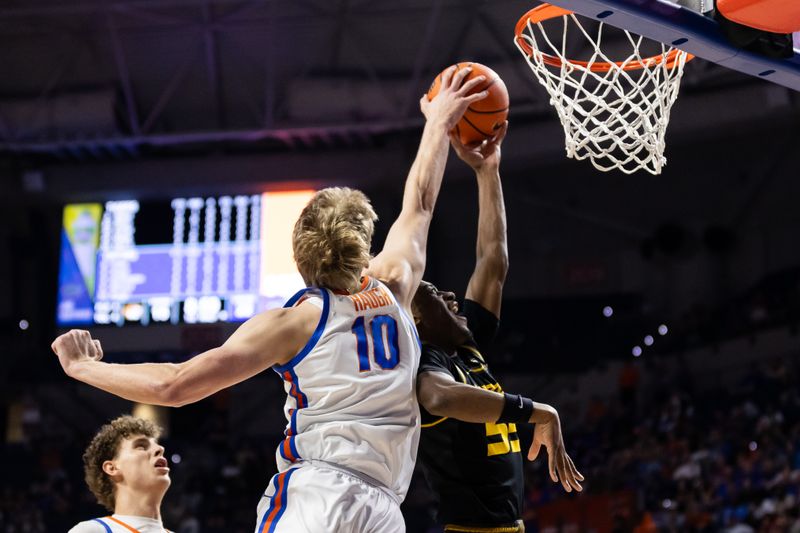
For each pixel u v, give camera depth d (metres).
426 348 2.46
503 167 15.71
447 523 2.58
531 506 12.60
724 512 10.52
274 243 16.08
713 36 2.85
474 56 14.84
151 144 16.19
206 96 15.94
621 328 16.67
